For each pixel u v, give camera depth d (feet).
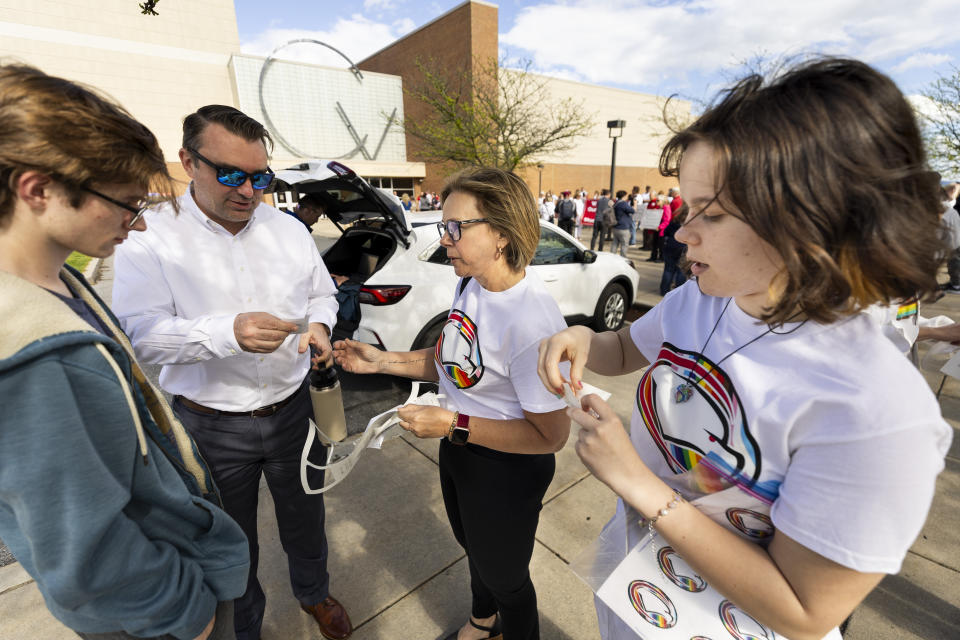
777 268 1.77
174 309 4.41
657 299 20.61
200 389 4.42
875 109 1.44
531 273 3.73
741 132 1.58
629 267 16.25
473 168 3.48
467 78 38.52
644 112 88.84
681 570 2.41
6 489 1.77
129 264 4.11
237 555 2.76
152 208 2.56
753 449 1.96
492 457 3.66
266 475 4.99
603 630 3.04
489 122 32.55
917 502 1.53
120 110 2.11
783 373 1.87
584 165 82.69
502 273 3.60
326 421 4.77
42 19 51.44
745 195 1.58
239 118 3.97
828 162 1.47
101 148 1.93
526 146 32.07
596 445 2.06
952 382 10.92
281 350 4.56
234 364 4.36
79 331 1.94
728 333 2.16
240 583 2.77
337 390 4.81
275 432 4.72
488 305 3.60
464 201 3.38
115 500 2.00
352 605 5.72
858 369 1.67
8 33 50.08
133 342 3.94
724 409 2.10
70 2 52.39
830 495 1.63
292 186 11.89
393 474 8.26
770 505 2.00
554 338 2.83
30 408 1.76
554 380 2.67
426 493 7.75
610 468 2.04
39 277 2.17
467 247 3.44
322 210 13.48
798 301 1.69
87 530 1.88
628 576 2.50
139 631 2.19
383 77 70.90
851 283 1.59
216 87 62.64
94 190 2.02
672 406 2.39
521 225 3.42
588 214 49.80
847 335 1.77
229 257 4.49
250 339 3.78
